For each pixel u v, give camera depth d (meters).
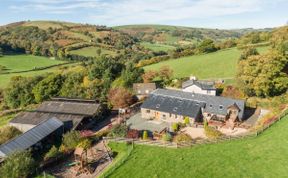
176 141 56.69
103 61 111.56
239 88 88.00
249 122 69.88
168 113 74.38
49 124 65.94
